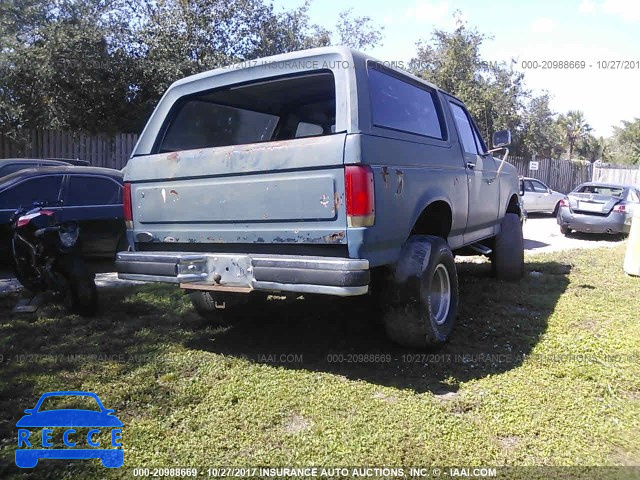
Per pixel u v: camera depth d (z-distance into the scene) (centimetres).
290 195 373
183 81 458
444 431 321
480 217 595
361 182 348
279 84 456
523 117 2519
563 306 600
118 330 513
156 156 441
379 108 401
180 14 1623
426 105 495
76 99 1463
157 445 309
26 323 528
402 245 409
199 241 425
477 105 2209
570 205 1373
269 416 342
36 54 1345
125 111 1558
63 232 552
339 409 351
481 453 298
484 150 637
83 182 780
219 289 397
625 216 1298
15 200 708
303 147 364
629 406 356
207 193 414
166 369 418
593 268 855
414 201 414
